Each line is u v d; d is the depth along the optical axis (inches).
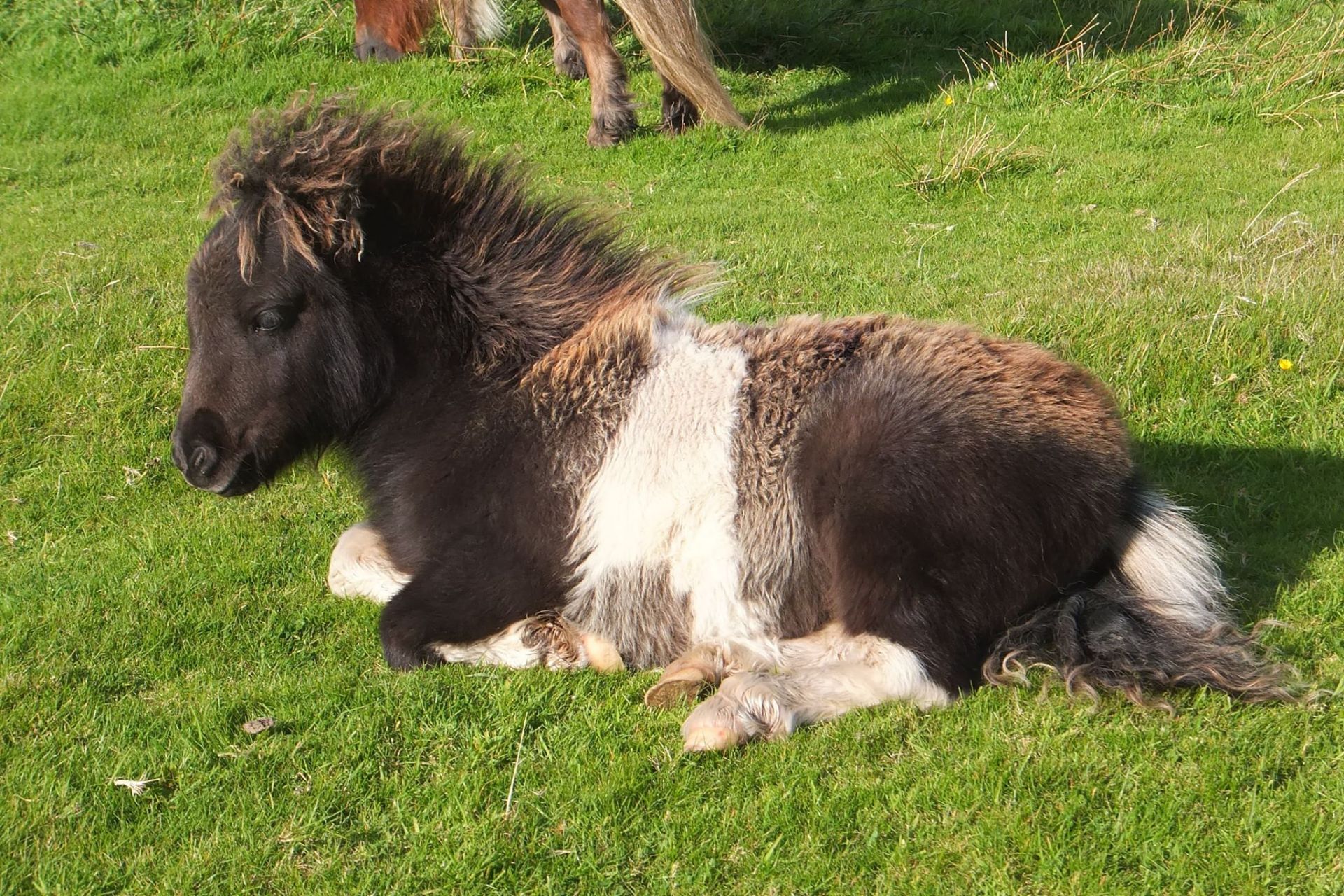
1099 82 410.0
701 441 145.7
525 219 160.9
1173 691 135.9
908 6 498.3
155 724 141.1
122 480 210.5
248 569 177.8
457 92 426.0
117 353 241.9
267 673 152.7
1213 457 193.3
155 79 459.5
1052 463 136.4
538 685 144.6
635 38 464.8
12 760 135.7
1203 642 136.6
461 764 131.9
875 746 129.9
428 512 150.9
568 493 147.5
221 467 153.2
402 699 141.9
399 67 444.8
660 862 117.4
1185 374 207.3
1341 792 119.3
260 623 165.3
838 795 123.0
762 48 474.6
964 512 134.3
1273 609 151.9
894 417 137.8
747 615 144.8
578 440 148.3
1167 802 118.8
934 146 368.8
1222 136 374.9
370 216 152.0
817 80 447.8
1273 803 118.3
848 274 277.0
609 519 146.3
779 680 135.3
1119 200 325.7
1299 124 379.2
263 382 151.1
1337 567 159.3
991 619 137.4
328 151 149.2
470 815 123.8
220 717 140.3
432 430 152.9
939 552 134.4
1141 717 132.3
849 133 393.4
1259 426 198.4
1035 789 122.2
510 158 165.0
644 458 146.3
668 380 149.5
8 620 167.0
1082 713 132.4
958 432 136.0
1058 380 143.9
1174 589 142.9
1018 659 137.3
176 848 122.4
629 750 133.5
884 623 135.8
